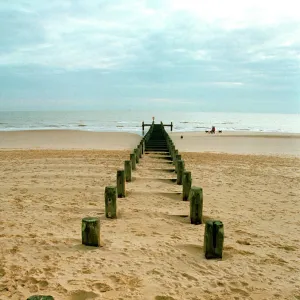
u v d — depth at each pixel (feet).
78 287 11.68
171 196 25.76
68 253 14.61
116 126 161.99
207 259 14.43
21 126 155.74
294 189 29.89
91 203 23.35
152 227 18.44
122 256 14.46
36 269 12.99
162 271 13.19
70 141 81.46
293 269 13.75
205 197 26.05
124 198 24.77
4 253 14.43
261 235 17.69
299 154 59.57
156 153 51.13
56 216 20.18
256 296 11.57
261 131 134.92
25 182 30.19
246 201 25.13
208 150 66.13
